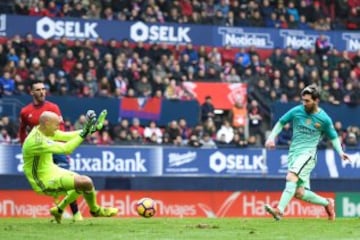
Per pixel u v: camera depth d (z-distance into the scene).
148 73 81.62
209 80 83.00
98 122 38.25
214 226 39.34
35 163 38.62
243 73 84.75
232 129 77.62
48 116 38.19
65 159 46.50
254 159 74.25
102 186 70.56
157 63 83.50
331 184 75.69
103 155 70.81
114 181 70.94
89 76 78.75
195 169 72.75
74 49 80.44
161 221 44.03
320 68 87.12
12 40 79.94
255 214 73.88
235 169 73.69
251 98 82.69
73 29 87.25
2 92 75.31
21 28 85.88
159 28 89.81
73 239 33.03
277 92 83.06
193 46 90.75
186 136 76.94
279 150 74.81
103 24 88.12
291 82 83.81
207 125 77.50
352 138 79.38
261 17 93.56
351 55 94.94
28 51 80.19
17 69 77.31
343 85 86.75
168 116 79.31
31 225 39.94
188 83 82.19
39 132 38.38
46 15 86.75
